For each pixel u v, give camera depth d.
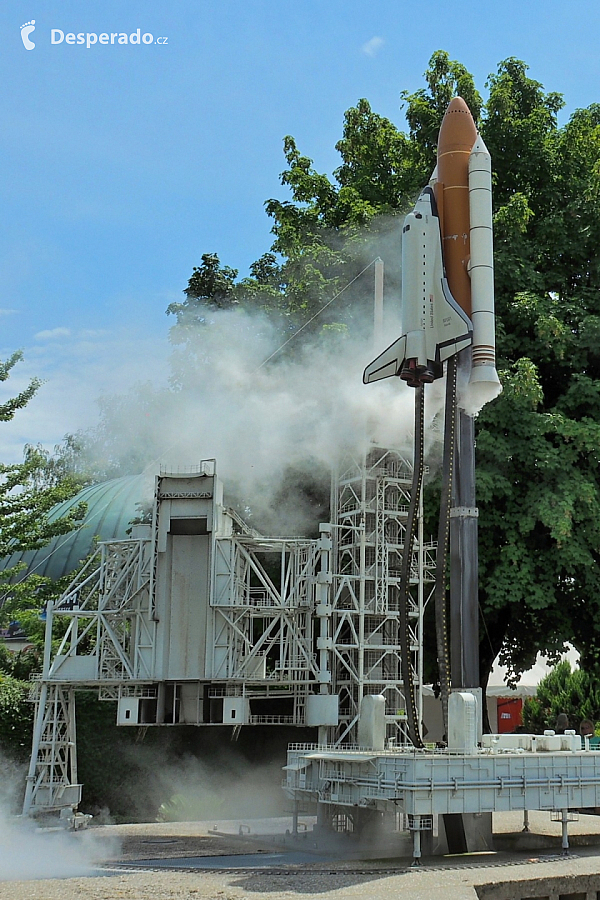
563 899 19.39
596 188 36.00
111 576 33.84
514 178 37.88
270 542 33.72
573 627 37.19
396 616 33.38
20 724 37.91
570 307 35.03
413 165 38.69
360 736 24.86
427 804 21.08
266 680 32.03
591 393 33.72
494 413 32.81
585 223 36.50
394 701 33.62
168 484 33.25
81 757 38.47
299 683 32.28
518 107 38.84
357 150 40.06
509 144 37.47
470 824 24.55
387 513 33.88
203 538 33.31
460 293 26.38
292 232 40.38
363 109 40.34
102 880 18.98
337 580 33.69
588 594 34.84
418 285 25.84
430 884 18.16
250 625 33.44
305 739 41.84
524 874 19.36
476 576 26.36
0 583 44.31
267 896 17.11
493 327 26.22
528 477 33.91
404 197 38.19
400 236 36.72
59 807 32.06
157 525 32.94
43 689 33.03
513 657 38.41
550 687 61.38
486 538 33.47
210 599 32.22
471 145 27.36
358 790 22.88
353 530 34.41
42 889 17.89
